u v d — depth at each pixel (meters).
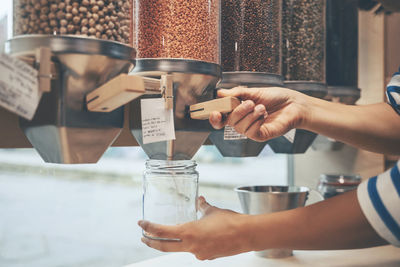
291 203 0.96
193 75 0.67
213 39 0.73
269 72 0.90
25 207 5.71
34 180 7.57
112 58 0.55
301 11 1.03
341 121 0.85
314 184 1.58
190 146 0.75
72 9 0.55
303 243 0.63
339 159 1.51
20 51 0.53
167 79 0.65
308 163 1.60
